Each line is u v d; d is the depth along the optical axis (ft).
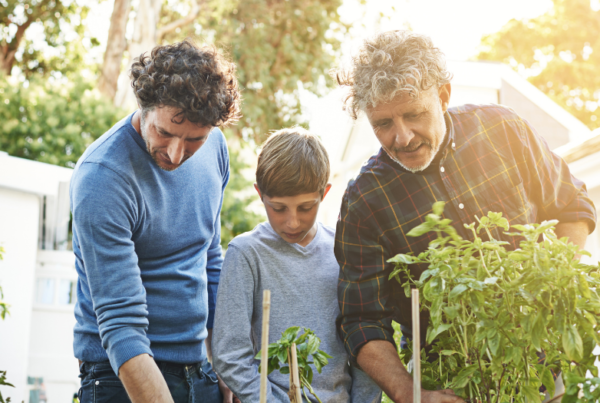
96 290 4.73
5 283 12.62
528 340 3.68
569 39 58.95
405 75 4.18
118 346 4.58
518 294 3.67
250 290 5.34
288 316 5.34
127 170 4.93
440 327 3.68
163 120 4.59
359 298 4.84
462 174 4.91
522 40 60.39
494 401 3.95
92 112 28.66
